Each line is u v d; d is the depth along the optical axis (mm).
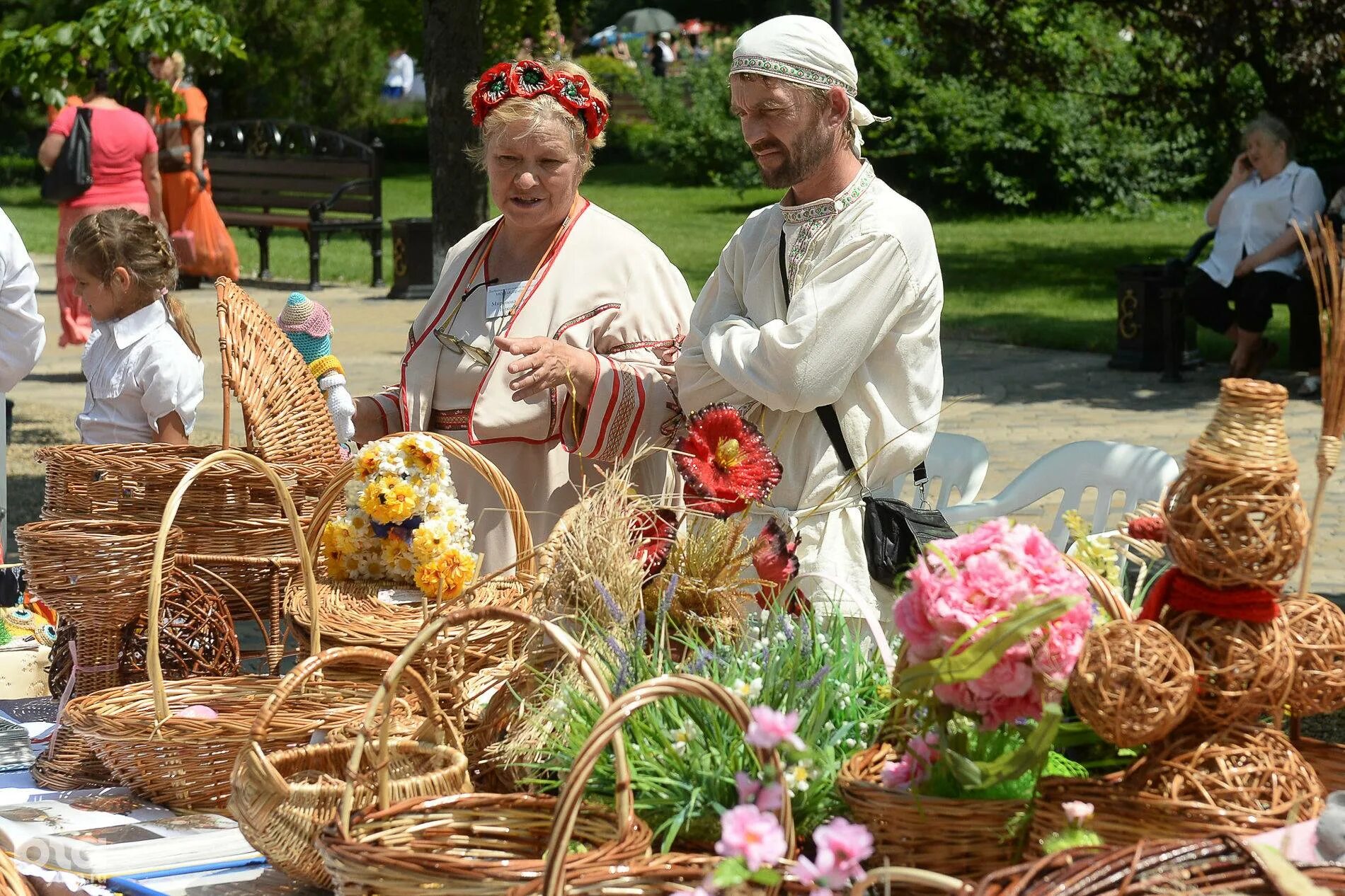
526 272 4336
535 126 4121
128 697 3391
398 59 43375
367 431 4520
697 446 3418
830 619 3158
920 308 3725
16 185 32906
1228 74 16938
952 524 5000
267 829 2707
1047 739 2367
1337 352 2684
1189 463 2445
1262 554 2363
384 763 2602
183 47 10445
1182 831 2352
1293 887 1979
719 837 2641
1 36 10469
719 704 2318
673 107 35938
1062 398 12102
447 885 2301
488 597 3494
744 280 3896
